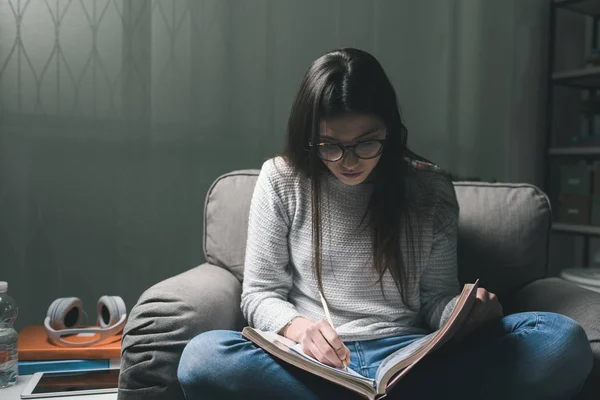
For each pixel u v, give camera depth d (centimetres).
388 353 107
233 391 89
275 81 202
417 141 223
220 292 121
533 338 91
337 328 112
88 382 123
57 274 183
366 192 119
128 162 187
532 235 142
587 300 113
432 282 120
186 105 192
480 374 89
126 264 189
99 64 183
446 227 120
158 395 99
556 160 254
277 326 104
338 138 102
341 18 209
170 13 189
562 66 253
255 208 121
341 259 116
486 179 236
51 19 178
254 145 201
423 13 221
